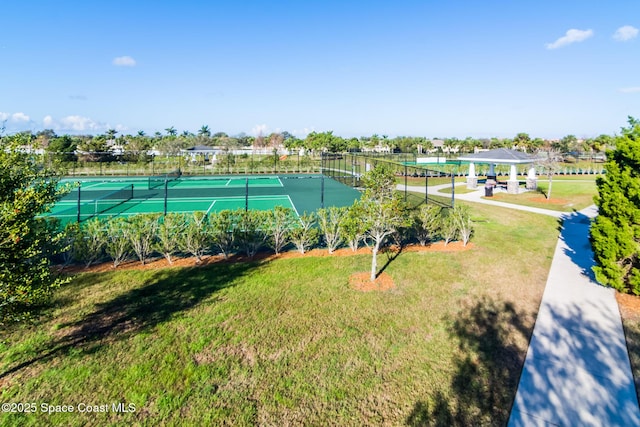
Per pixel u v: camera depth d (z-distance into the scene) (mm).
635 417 4793
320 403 5031
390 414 4844
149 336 6641
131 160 51406
